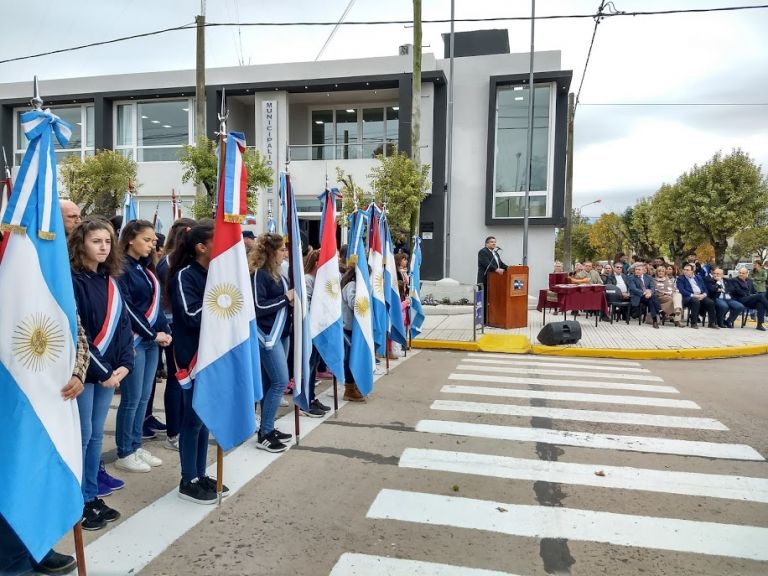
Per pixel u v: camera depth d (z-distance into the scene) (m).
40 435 2.70
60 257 2.84
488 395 7.16
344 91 20.78
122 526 3.58
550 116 19.59
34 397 2.70
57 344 2.79
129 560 3.18
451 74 19.05
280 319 5.00
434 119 19.89
